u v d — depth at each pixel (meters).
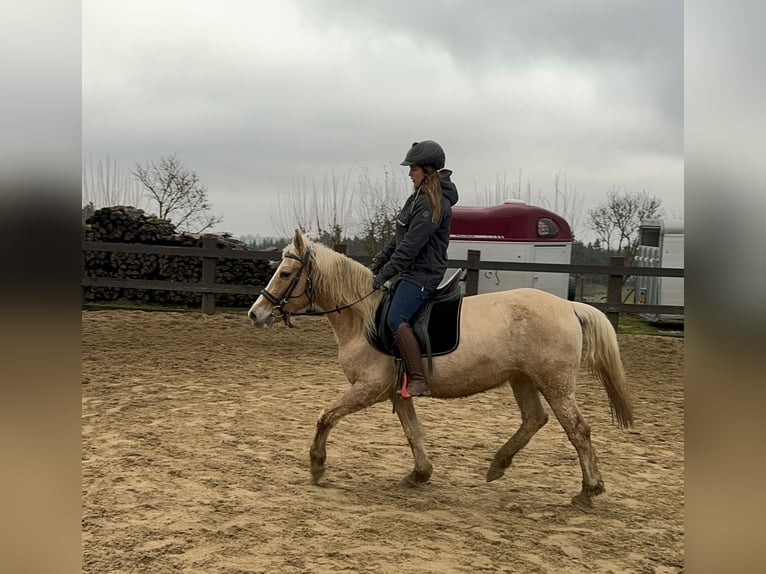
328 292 4.64
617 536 3.99
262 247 17.94
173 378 8.16
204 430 5.98
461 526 4.05
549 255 14.27
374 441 5.96
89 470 4.76
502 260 14.13
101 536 3.62
